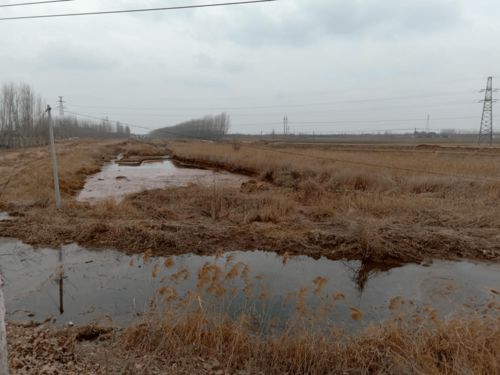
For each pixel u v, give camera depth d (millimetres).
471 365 2824
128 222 7289
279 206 8734
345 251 6391
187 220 8055
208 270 4473
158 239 6605
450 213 8078
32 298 4707
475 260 6098
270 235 6996
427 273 5727
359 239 6578
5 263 5762
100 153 33344
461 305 4613
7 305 4496
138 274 5496
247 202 9281
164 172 22141
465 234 6852
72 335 3396
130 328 3486
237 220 8023
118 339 3451
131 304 4535
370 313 4473
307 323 3861
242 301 4586
